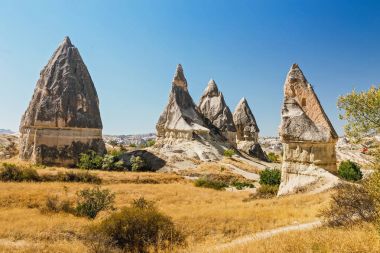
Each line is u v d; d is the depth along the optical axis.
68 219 18.16
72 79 57.78
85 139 55.47
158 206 24.91
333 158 24.16
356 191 12.80
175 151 60.72
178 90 75.88
